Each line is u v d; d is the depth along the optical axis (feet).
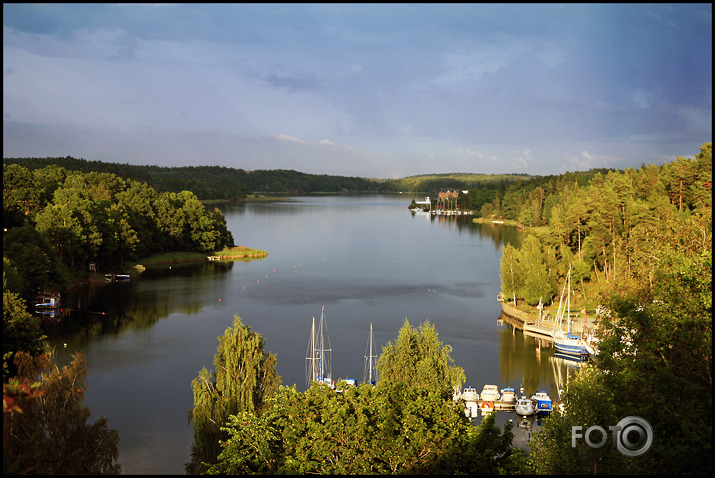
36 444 149.18
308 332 340.39
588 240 458.50
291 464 126.11
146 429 215.51
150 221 627.87
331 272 543.80
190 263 606.14
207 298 430.61
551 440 124.98
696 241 211.00
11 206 506.89
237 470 129.08
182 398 244.01
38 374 209.05
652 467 109.09
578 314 381.40
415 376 204.85
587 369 141.18
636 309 140.87
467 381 272.31
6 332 237.86
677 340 127.13
